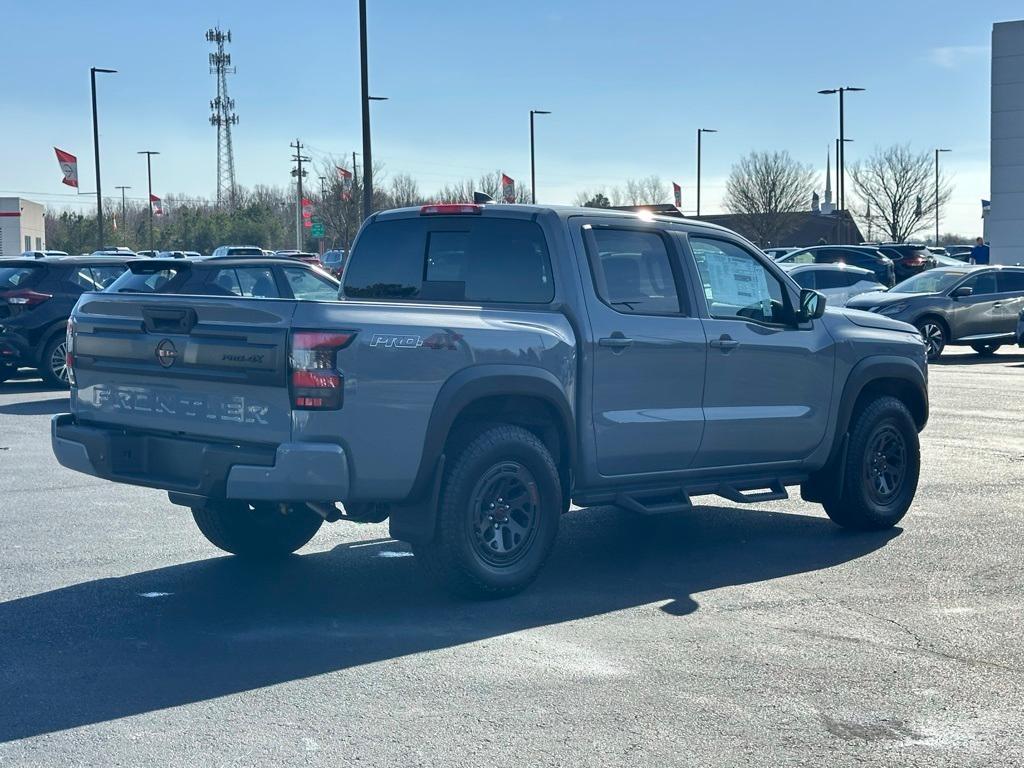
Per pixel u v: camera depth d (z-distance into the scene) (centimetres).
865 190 7669
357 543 779
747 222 6819
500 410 643
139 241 8038
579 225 677
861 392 834
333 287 1437
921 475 1029
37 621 595
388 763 420
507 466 629
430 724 457
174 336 603
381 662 533
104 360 641
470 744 438
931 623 598
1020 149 4172
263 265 1380
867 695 493
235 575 690
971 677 516
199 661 533
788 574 700
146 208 10212
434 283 709
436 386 595
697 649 554
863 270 2642
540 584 674
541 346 637
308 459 559
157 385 618
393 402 581
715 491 746
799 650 553
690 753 431
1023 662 537
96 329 645
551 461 644
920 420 865
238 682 505
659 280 708
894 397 841
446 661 534
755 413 743
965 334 2275
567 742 440
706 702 483
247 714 468
